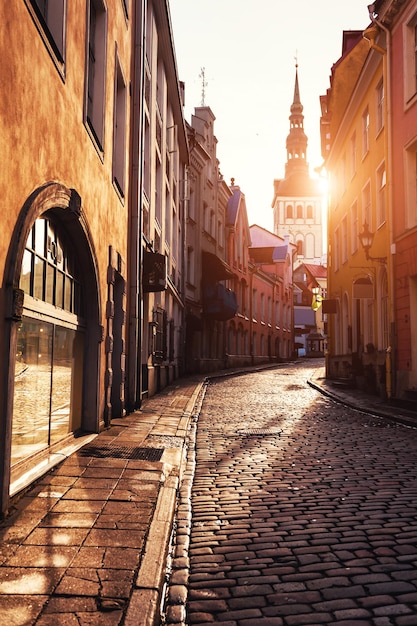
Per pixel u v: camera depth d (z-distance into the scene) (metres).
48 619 3.03
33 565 3.73
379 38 15.73
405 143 13.99
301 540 4.49
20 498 5.19
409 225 13.77
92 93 8.67
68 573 3.61
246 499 5.66
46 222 6.35
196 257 28.08
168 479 6.12
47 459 6.34
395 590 3.58
